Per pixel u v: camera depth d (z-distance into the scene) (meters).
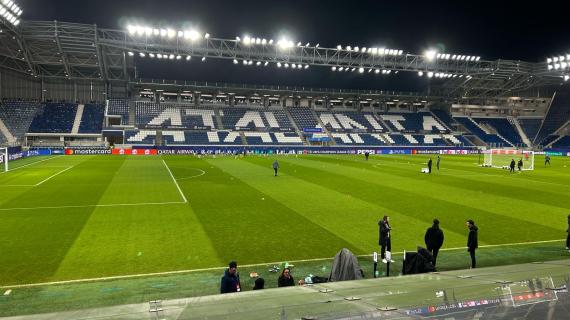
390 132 86.38
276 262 13.59
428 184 33.38
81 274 12.25
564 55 64.44
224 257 14.04
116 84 78.19
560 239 17.00
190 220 19.42
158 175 37.53
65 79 73.81
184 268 12.90
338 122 87.00
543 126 92.44
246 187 30.25
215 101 86.69
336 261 10.23
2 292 10.78
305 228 18.17
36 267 12.82
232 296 6.68
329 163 53.16
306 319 5.52
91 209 21.75
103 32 56.50
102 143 69.69
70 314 5.91
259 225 18.59
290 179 35.38
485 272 8.41
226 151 71.75
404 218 20.58
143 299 10.37
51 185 30.36
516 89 86.50
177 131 75.06
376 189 30.16
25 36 55.16
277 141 78.12
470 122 94.69
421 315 5.68
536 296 6.45
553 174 42.38
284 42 56.97
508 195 28.08
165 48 55.97
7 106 66.75
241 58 58.72
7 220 19.08
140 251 14.59
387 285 7.30
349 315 5.63
